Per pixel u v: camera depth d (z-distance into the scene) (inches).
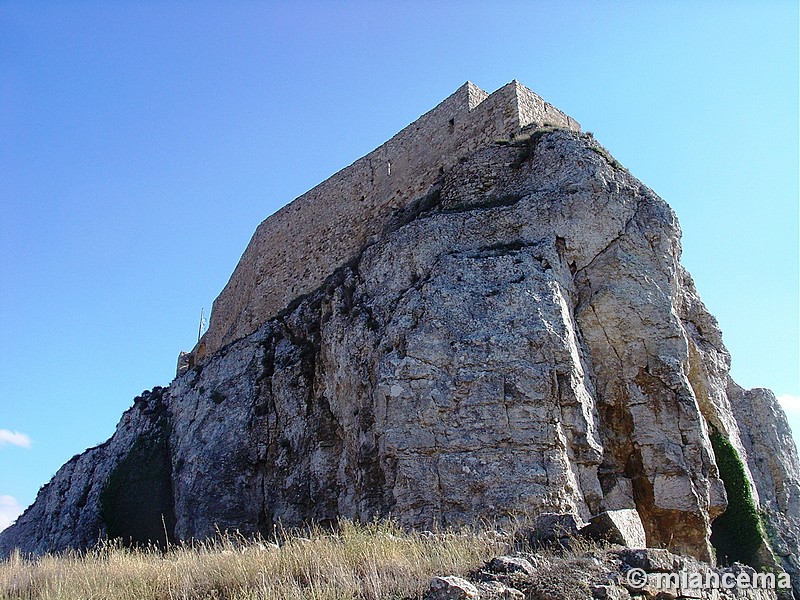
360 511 772.6
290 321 1100.5
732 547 793.6
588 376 797.9
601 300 844.0
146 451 1157.1
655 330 826.8
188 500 1016.2
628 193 914.1
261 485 971.3
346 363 897.5
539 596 407.8
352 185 1291.8
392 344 811.4
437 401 751.1
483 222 917.8
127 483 1126.4
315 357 1002.7
